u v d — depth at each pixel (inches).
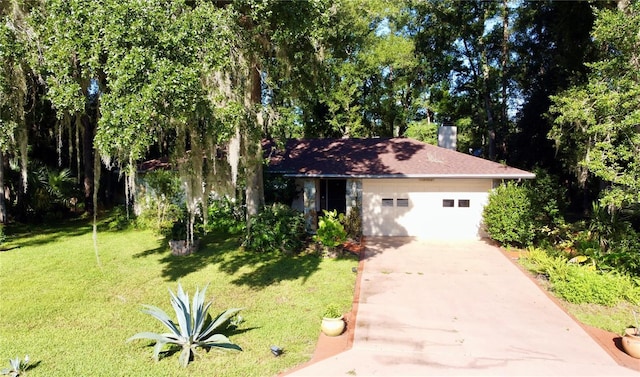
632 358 261.6
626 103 378.0
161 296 361.7
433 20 1055.6
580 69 662.5
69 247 522.9
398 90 1138.7
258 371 243.6
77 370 240.7
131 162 296.5
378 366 249.9
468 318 319.0
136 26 245.4
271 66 414.6
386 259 485.7
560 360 257.3
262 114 448.1
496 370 245.8
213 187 427.2
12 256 479.5
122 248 518.9
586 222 517.7
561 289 361.4
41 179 695.7
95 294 362.9
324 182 690.2
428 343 278.8
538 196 528.4
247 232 513.3
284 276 417.7
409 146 708.0
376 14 806.5
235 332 295.3
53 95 265.7
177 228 505.4
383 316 322.3
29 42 298.7
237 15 335.9
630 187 377.1
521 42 1013.8
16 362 234.4
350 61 1003.3
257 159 427.2
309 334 292.0
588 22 624.7
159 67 247.3
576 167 537.0
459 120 1157.1
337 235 486.6
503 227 522.6
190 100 269.0
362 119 1144.8
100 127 250.2
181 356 253.1
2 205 610.5
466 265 460.4
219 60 284.4
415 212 612.4
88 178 791.7
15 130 366.0
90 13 247.4
